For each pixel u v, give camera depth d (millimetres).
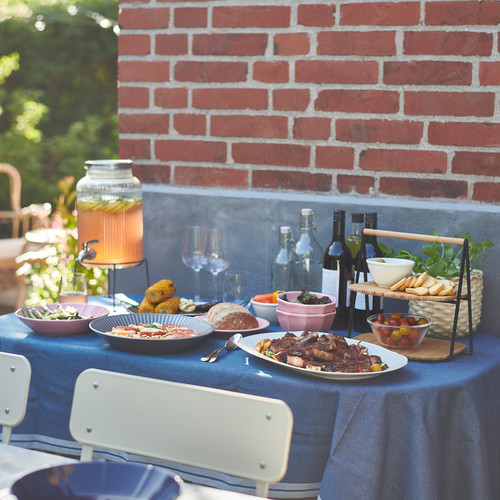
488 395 1944
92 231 2461
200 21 2617
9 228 6328
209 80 2631
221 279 2662
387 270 2039
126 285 2797
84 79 9273
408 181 2428
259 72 2562
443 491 1848
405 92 2400
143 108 2734
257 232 2592
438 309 2146
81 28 9047
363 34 2424
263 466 1438
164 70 2688
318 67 2488
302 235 2391
